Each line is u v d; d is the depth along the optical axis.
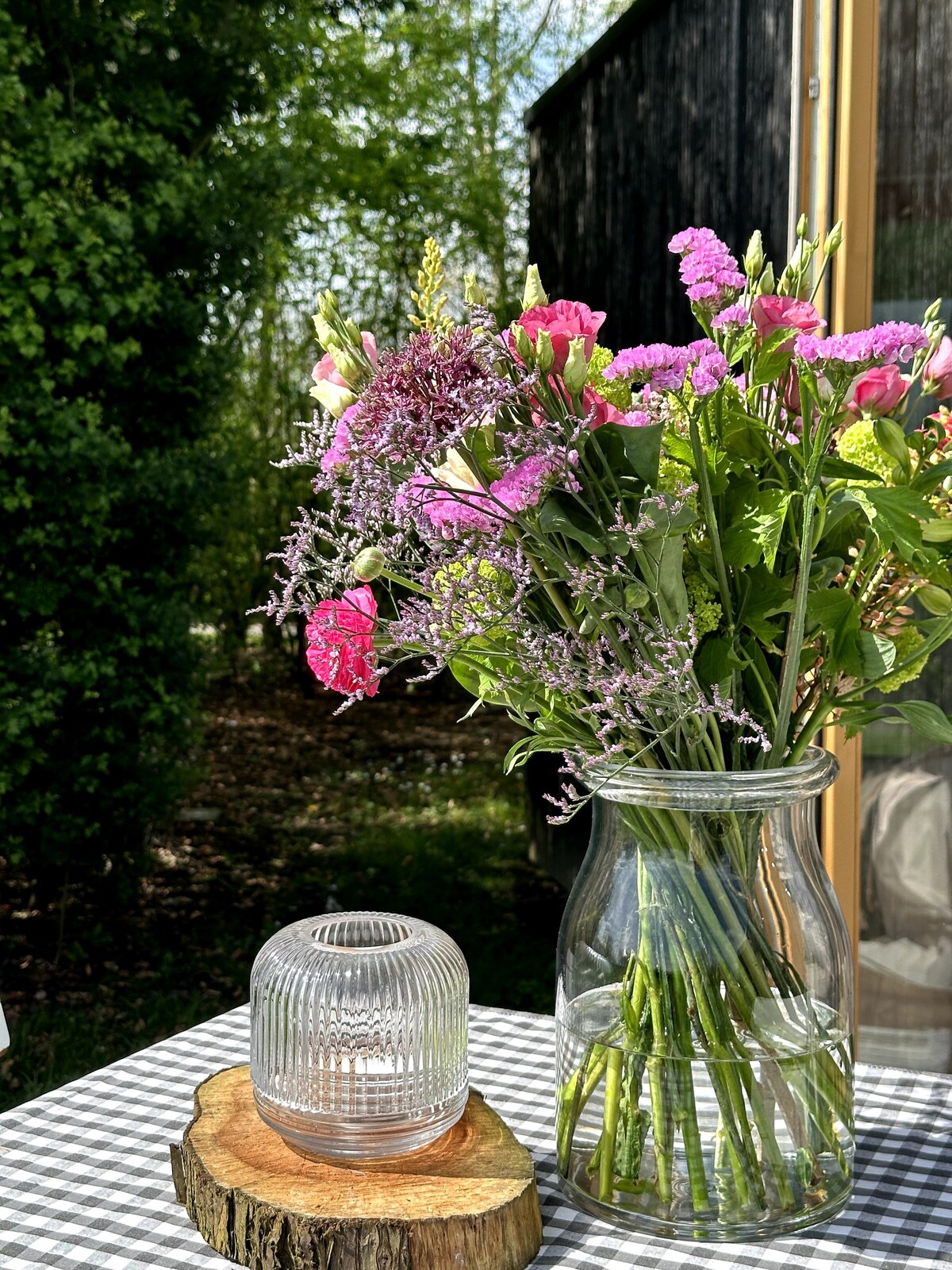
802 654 0.90
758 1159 0.87
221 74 3.97
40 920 3.84
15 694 3.45
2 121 3.28
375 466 0.79
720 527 0.87
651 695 0.83
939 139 1.88
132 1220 0.91
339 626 0.83
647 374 0.81
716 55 2.59
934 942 2.01
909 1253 0.87
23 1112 1.08
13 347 3.32
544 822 4.43
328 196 6.46
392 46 6.89
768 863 0.88
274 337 6.59
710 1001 0.86
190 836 4.88
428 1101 0.91
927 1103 1.11
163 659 3.73
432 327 0.86
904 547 0.80
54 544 3.43
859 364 0.79
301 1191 0.86
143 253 3.57
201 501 3.73
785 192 2.25
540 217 4.12
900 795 1.98
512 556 0.82
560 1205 0.94
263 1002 0.92
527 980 3.57
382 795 5.60
